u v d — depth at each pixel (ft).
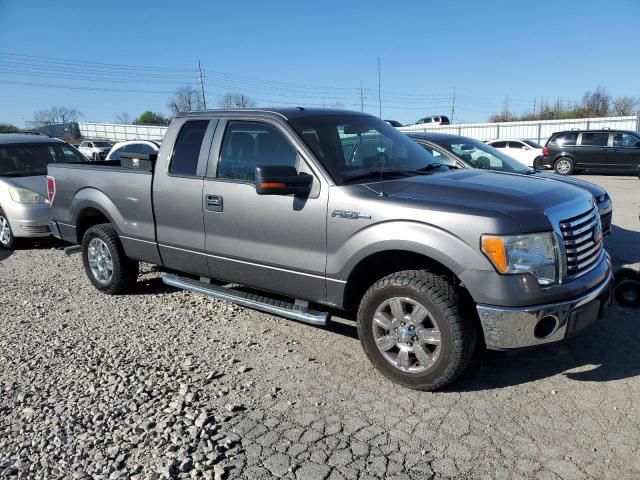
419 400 11.94
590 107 179.93
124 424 11.20
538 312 11.06
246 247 14.82
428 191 12.49
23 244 30.55
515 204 11.57
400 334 12.27
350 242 12.69
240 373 13.43
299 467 9.72
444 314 11.49
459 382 12.68
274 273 14.39
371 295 12.55
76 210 20.17
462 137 26.89
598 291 12.02
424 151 16.39
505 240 10.94
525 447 10.14
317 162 13.48
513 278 11.00
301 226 13.55
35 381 13.32
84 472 9.71
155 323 17.04
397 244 11.96
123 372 13.58
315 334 15.83
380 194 12.55
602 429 10.63
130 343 15.49
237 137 15.33
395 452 10.10
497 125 123.65
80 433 10.95
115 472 9.62
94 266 20.26
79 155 34.35
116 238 19.13
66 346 15.43
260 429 10.93
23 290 21.25
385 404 11.82
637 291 16.81
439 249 11.45
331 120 15.19
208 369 13.70
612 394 11.93
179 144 16.69
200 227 15.90
